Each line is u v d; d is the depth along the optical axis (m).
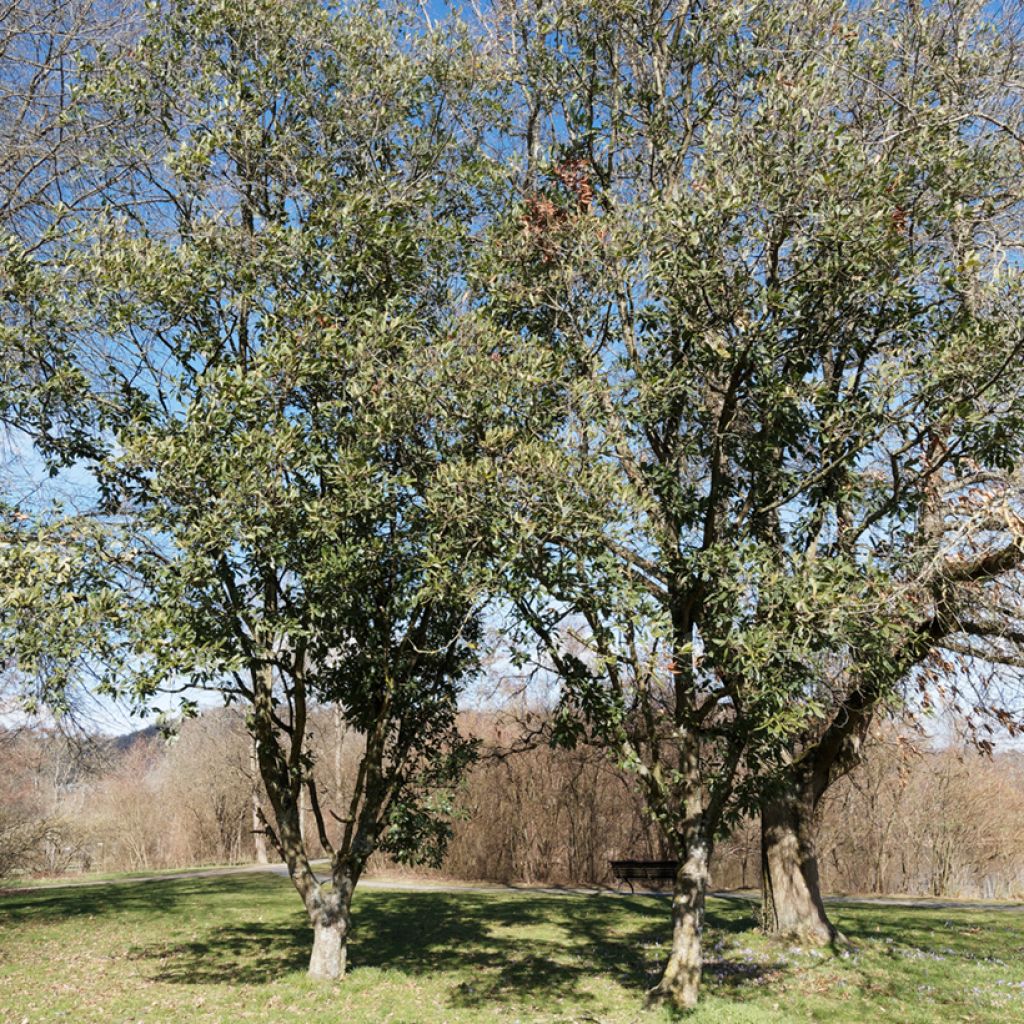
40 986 11.06
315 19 10.30
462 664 11.91
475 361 8.45
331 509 8.80
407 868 32.50
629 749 9.83
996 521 8.74
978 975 11.12
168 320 9.93
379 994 10.31
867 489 9.59
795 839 13.40
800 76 8.41
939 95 9.45
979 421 8.16
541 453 7.94
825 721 13.35
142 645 8.38
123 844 39.06
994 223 9.81
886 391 8.45
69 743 15.21
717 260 8.44
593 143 10.35
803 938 12.89
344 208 9.41
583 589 8.42
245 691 10.71
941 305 9.00
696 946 9.67
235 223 10.30
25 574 8.58
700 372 9.45
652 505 8.94
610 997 10.38
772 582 8.20
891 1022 9.07
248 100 10.17
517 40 10.83
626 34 10.17
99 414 10.34
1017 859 30.19
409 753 12.20
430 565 8.41
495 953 13.56
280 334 9.20
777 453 9.80
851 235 7.97
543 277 9.84
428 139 10.78
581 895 23.03
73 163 11.95
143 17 10.62
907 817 30.33
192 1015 9.39
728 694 9.44
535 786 31.17
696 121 10.11
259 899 20.27
